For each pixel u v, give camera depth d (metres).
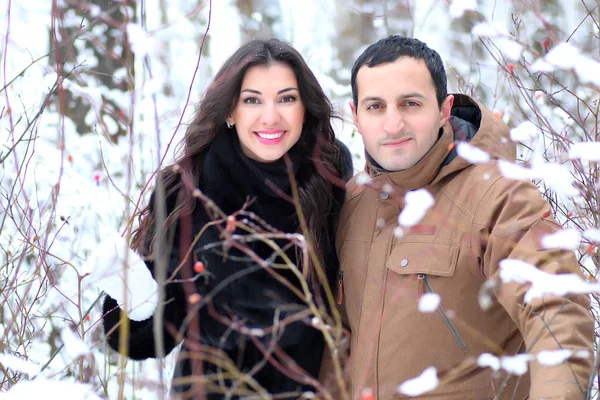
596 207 2.16
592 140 2.20
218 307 2.09
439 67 1.96
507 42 1.81
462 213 1.87
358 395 1.92
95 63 4.03
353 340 2.02
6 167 3.24
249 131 2.14
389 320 1.92
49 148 3.13
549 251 1.69
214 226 2.12
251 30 6.45
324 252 2.17
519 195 1.79
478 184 1.87
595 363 1.54
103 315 2.15
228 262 2.09
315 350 2.15
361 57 2.00
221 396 2.10
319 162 2.19
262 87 2.12
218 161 2.18
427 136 1.91
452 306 1.85
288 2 6.61
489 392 1.84
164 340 2.12
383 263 1.98
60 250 3.03
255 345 2.11
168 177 2.17
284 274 2.14
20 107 3.35
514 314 1.73
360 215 2.12
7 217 3.09
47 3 4.48
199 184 2.17
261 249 2.14
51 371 2.52
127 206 1.95
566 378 1.56
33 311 2.84
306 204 2.14
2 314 2.42
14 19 4.31
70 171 3.19
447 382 1.85
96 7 3.58
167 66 3.97
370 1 7.56
